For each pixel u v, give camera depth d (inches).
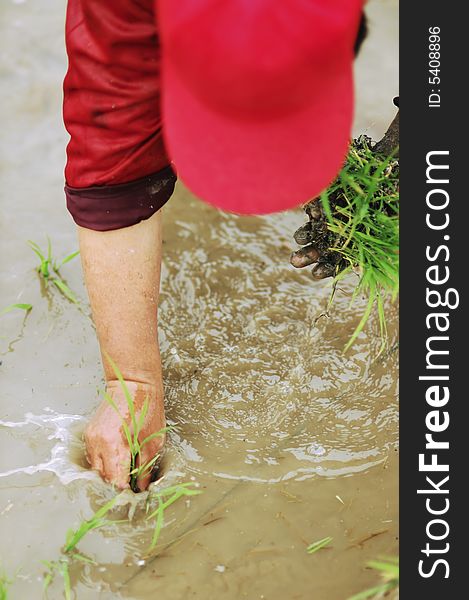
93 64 85.0
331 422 111.4
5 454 106.7
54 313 122.9
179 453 106.9
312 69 67.7
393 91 155.1
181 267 129.0
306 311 123.3
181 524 100.5
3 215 135.3
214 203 73.4
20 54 157.9
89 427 104.7
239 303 124.8
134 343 100.2
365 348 118.3
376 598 94.2
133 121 86.2
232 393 114.3
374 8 167.8
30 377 115.6
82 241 95.7
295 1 66.6
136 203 92.1
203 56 67.2
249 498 103.2
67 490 102.4
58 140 146.7
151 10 82.0
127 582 95.3
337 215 99.0
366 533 100.2
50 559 97.1
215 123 70.5
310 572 96.4
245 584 95.3
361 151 99.2
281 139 70.4
